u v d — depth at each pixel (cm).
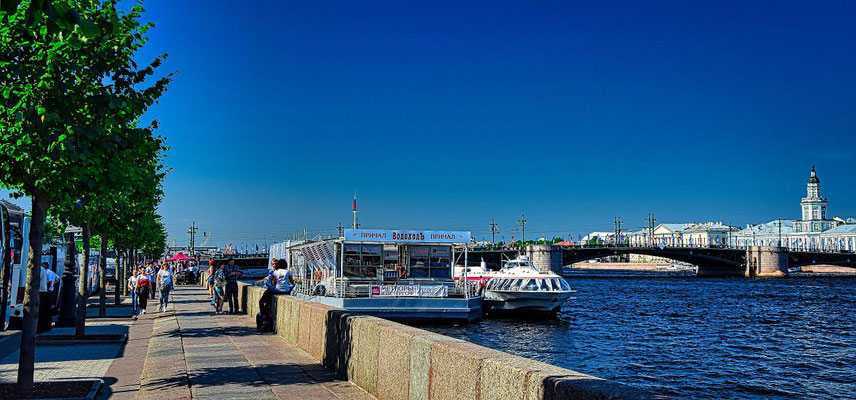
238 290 2914
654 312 5888
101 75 1042
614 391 491
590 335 4016
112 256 6016
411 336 829
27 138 940
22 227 2075
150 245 6806
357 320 1059
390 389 894
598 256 15662
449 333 3378
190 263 8381
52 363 1341
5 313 1919
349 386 1041
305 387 1034
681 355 3347
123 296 4362
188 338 1752
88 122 1010
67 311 2202
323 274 3491
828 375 2836
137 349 1566
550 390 541
